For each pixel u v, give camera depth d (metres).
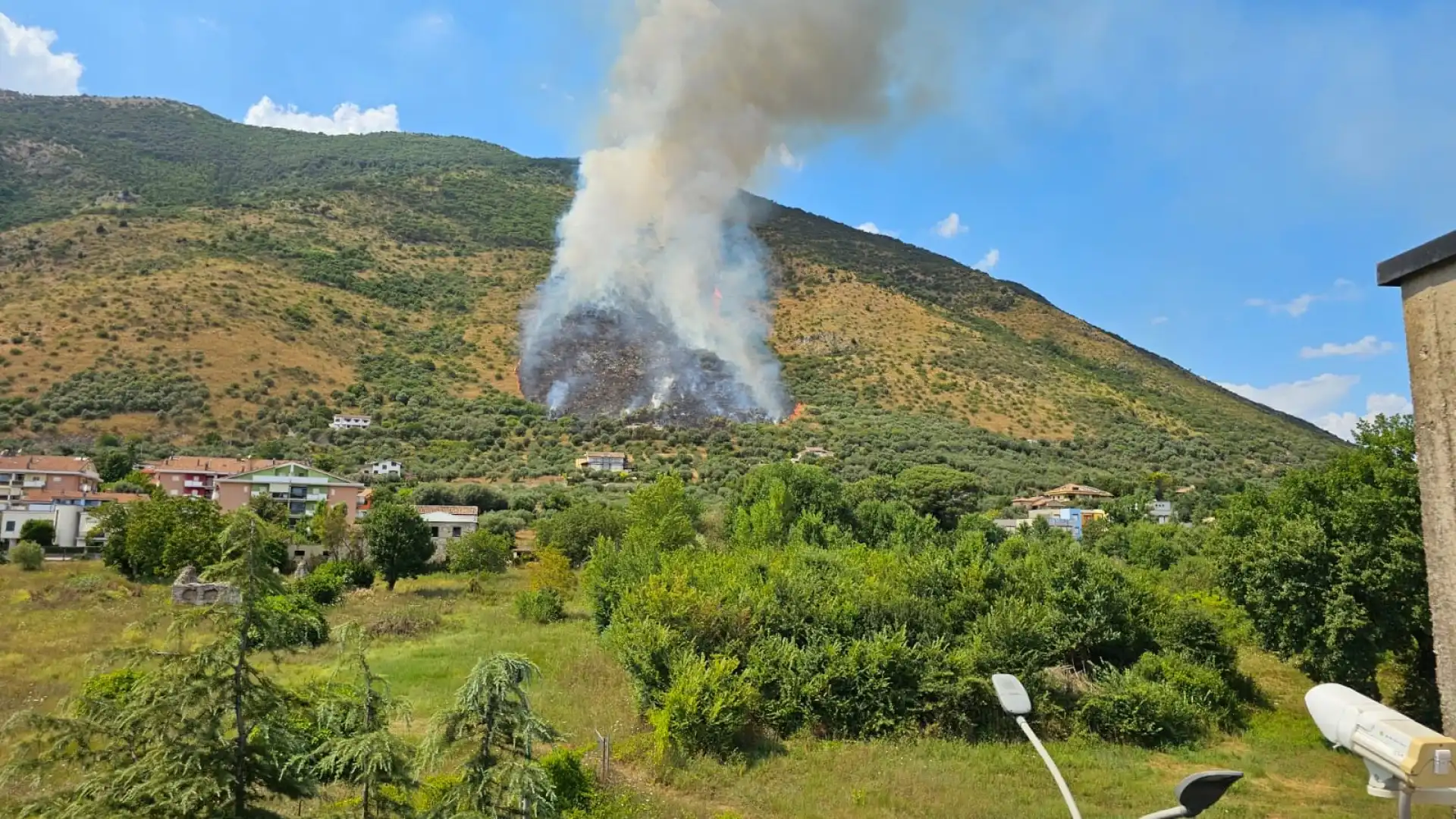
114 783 6.07
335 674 7.97
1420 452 3.83
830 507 48.28
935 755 16.31
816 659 18.02
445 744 7.11
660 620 19.20
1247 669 25.33
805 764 15.37
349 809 7.66
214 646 6.48
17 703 14.94
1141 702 18.03
